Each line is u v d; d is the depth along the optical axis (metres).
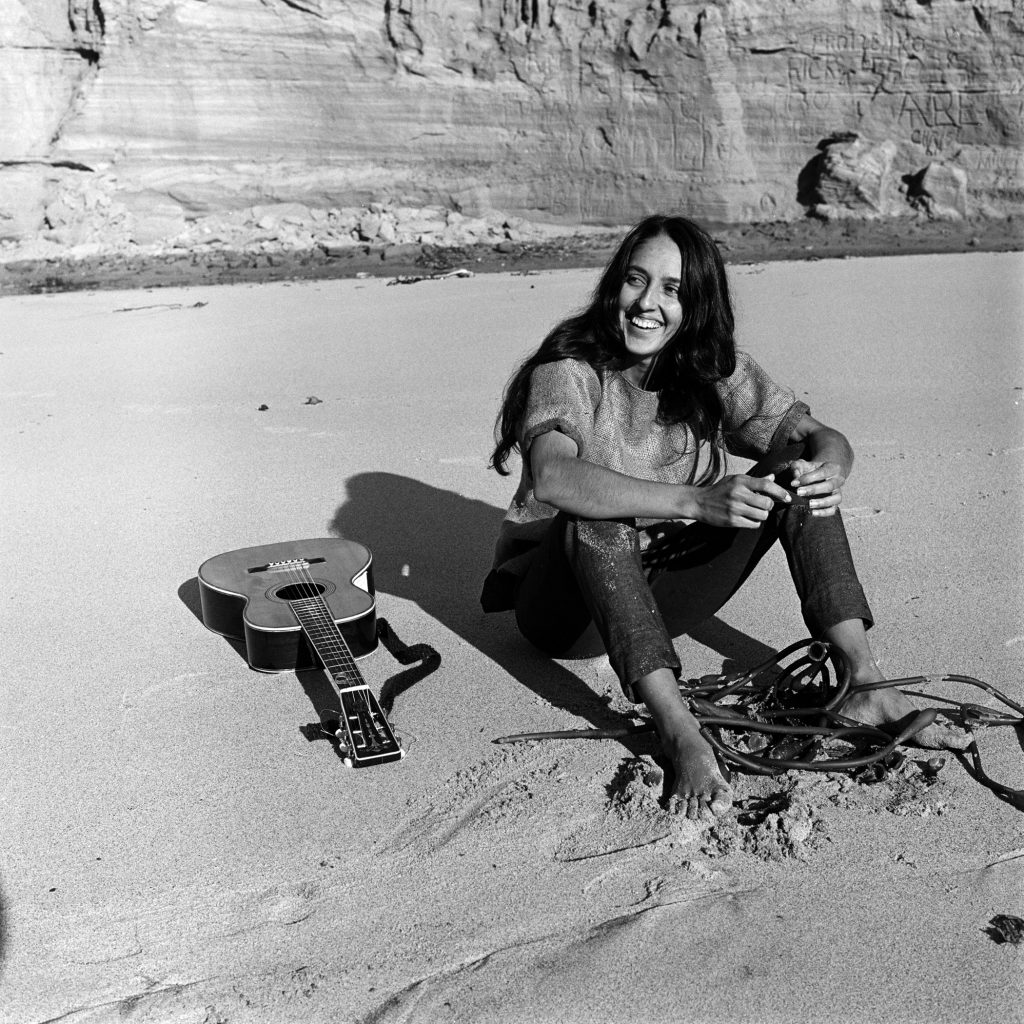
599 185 25.45
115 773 2.96
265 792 2.85
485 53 24.89
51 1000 2.15
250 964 2.23
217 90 23.73
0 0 22.59
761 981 2.14
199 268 20.14
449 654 3.64
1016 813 2.64
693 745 2.69
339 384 8.23
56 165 23.34
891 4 25.02
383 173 24.80
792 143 25.78
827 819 2.63
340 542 4.13
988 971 2.14
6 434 6.99
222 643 3.77
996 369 8.00
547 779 2.84
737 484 2.68
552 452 2.84
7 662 3.67
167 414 7.41
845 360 8.54
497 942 2.27
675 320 2.88
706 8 24.42
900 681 2.92
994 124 25.38
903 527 4.70
